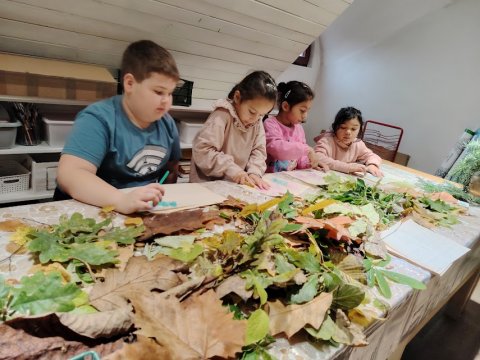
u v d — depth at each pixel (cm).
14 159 186
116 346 40
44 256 53
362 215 90
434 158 273
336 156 177
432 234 94
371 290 62
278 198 91
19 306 42
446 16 250
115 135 98
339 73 328
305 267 58
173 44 190
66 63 173
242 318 48
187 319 43
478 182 145
